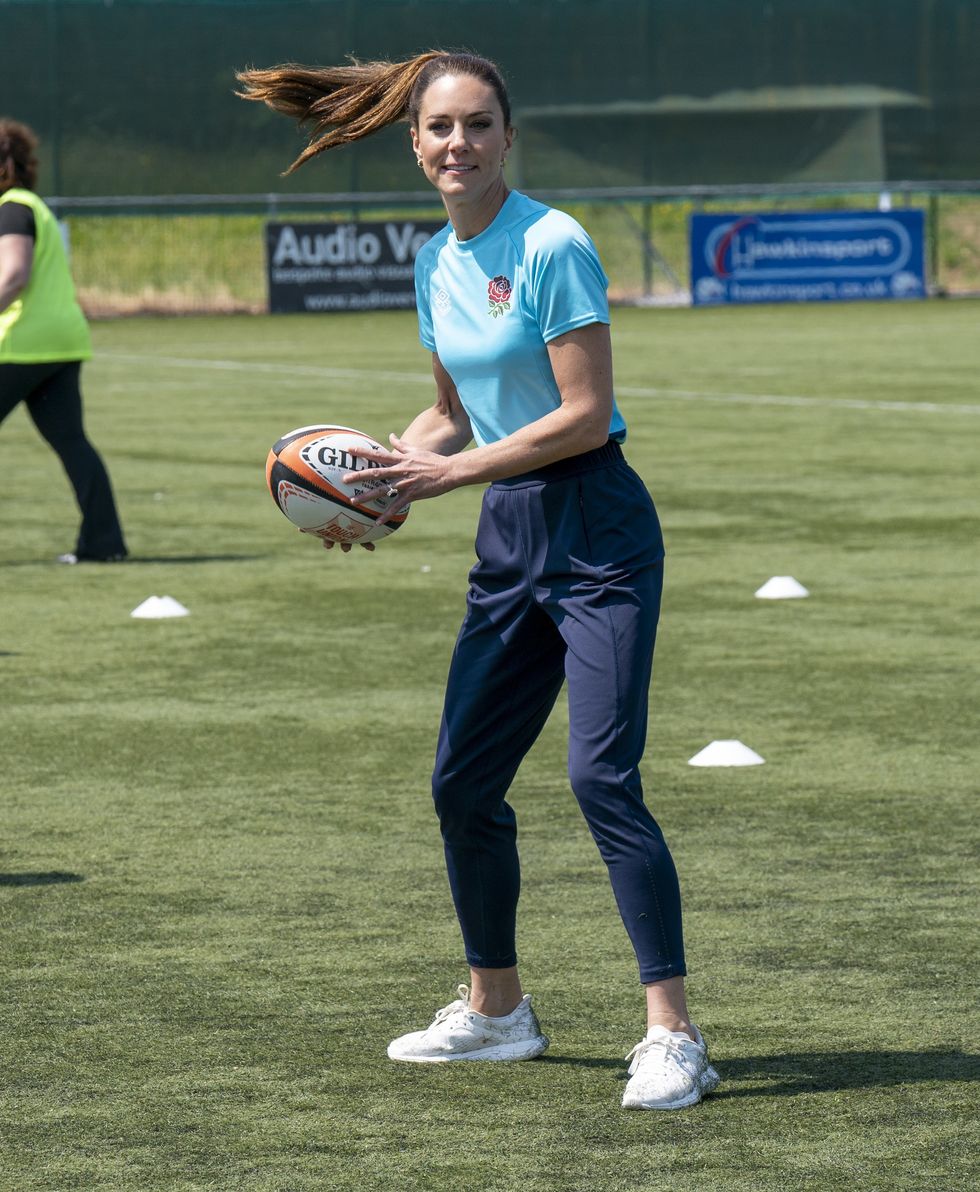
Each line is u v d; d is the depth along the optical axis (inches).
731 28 3107.8
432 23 3009.4
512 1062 364.8
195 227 3105.3
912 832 510.6
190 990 402.3
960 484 1177.4
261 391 1775.3
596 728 350.0
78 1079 356.2
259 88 368.5
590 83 3083.2
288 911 453.4
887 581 877.8
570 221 348.5
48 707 658.8
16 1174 315.6
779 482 1194.0
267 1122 336.5
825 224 2970.0
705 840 506.0
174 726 633.0
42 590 872.9
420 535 1027.3
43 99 2849.4
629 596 352.8
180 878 478.6
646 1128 332.8
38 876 480.4
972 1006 389.4
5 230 889.5
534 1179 312.2
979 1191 305.4
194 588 875.4
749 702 658.2
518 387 357.1
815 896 460.1
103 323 2706.7
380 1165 318.3
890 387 1753.2
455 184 348.2
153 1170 316.8
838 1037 374.3
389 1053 367.6
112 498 949.8
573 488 353.4
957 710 643.5
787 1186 307.9
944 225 3371.1
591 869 486.0
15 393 917.8
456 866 368.5
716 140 3125.0
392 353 2176.4
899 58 3159.5
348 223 2849.4
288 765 585.3
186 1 2888.8
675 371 1935.3
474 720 365.4
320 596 854.5
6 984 405.7
